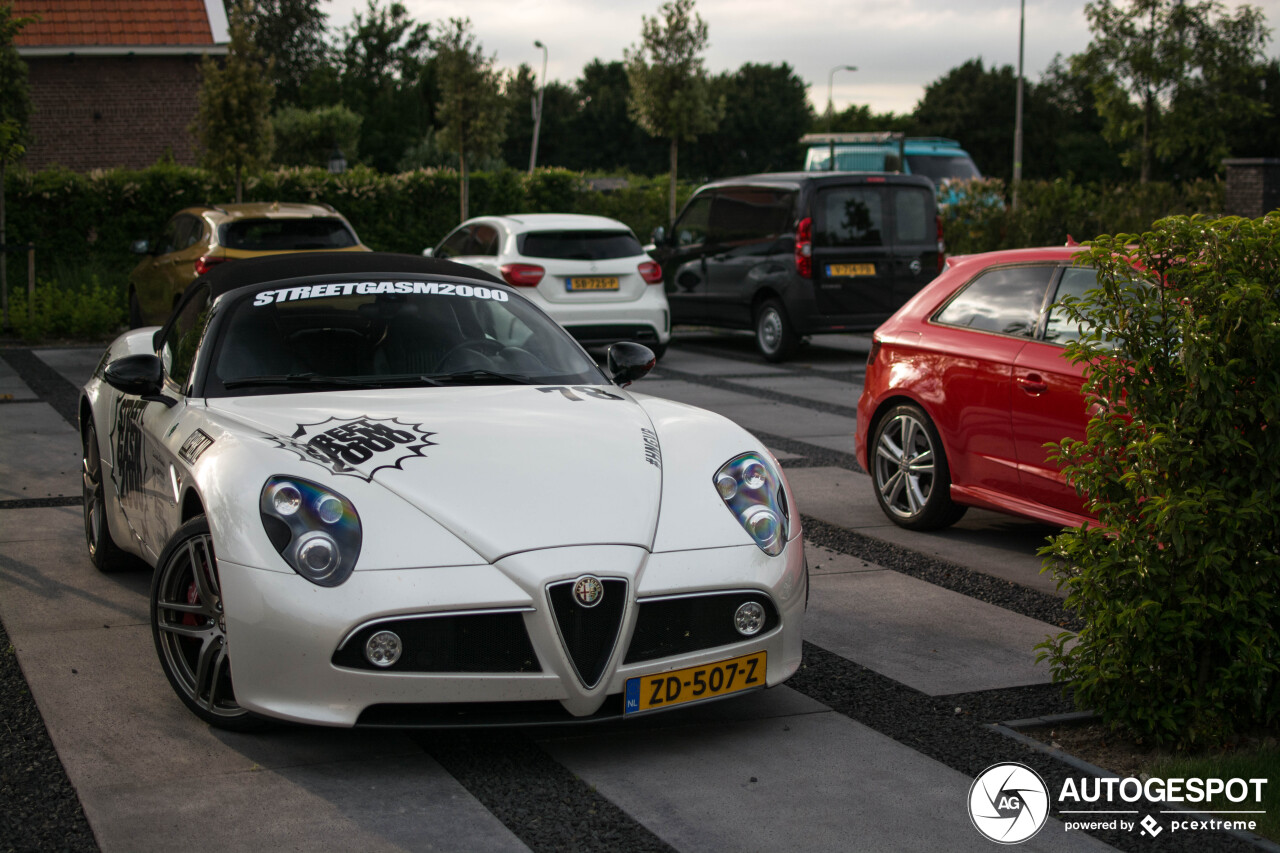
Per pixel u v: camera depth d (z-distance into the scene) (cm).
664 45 2025
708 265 1427
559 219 1246
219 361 407
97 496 500
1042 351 540
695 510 342
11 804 294
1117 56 2189
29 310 1381
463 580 304
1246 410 326
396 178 2100
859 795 308
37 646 412
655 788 310
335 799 299
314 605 302
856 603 483
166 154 2156
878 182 1322
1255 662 329
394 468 329
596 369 450
